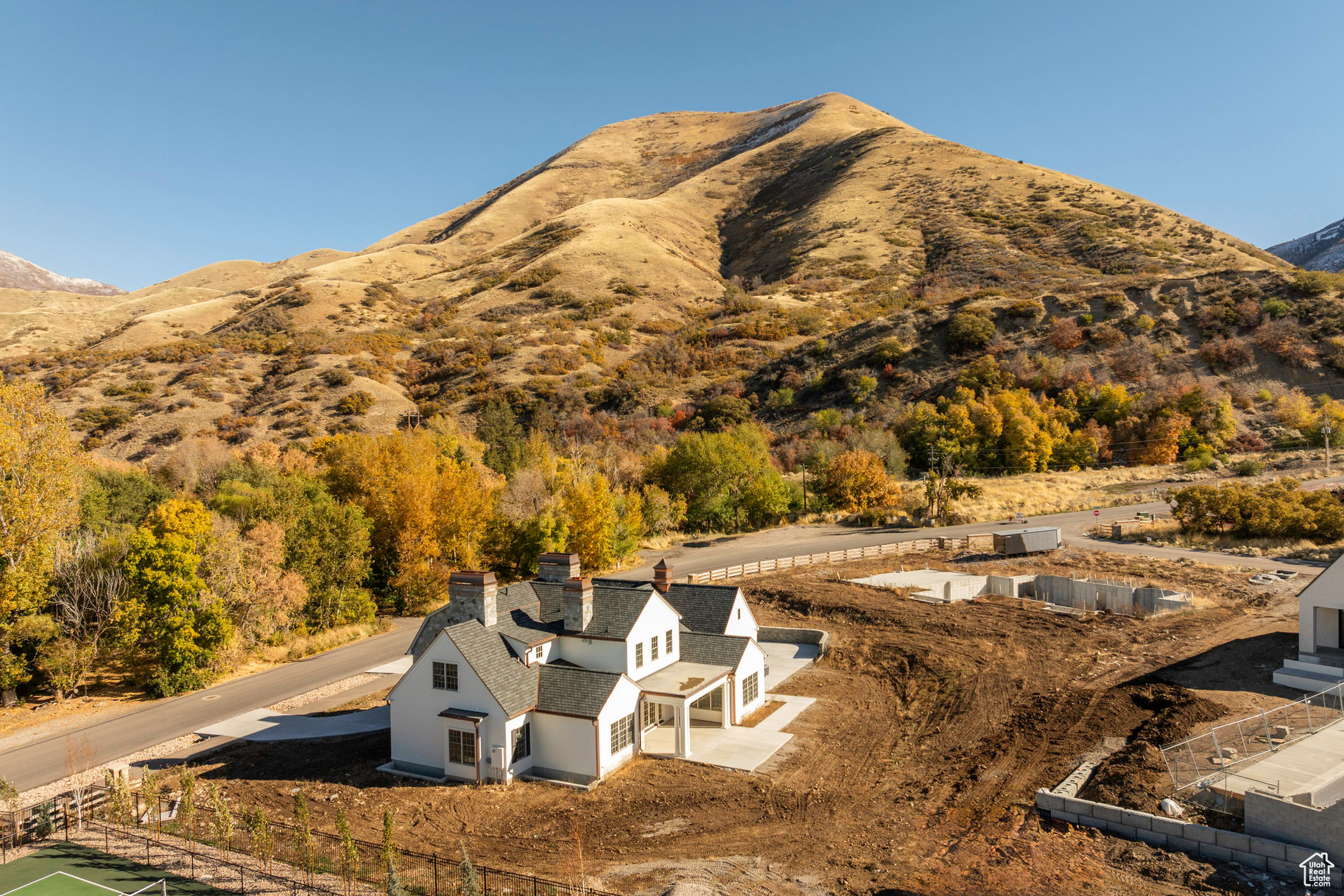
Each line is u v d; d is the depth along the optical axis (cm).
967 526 6738
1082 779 2231
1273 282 10175
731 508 7694
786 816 2177
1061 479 8138
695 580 5284
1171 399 8712
